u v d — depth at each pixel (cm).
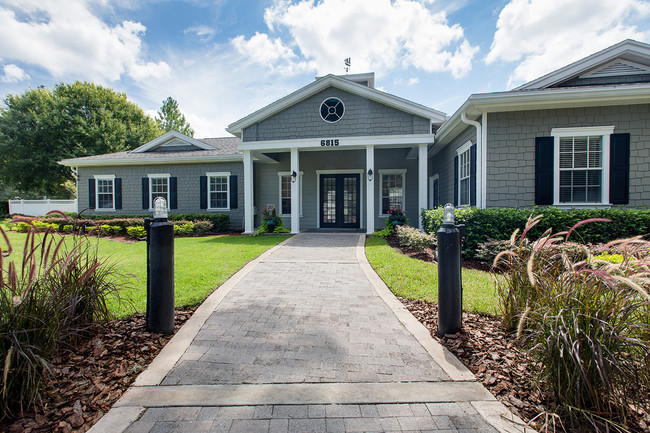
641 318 208
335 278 548
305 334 324
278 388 230
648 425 192
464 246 699
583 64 831
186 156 1439
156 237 313
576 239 645
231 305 410
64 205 2088
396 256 706
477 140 796
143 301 414
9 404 202
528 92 714
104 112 2716
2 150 2480
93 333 300
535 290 267
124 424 191
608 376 189
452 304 312
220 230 1379
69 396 217
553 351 206
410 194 1416
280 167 1490
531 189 774
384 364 264
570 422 192
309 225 1461
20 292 228
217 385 233
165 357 273
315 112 1141
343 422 194
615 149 739
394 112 1098
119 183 1529
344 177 1446
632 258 231
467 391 226
